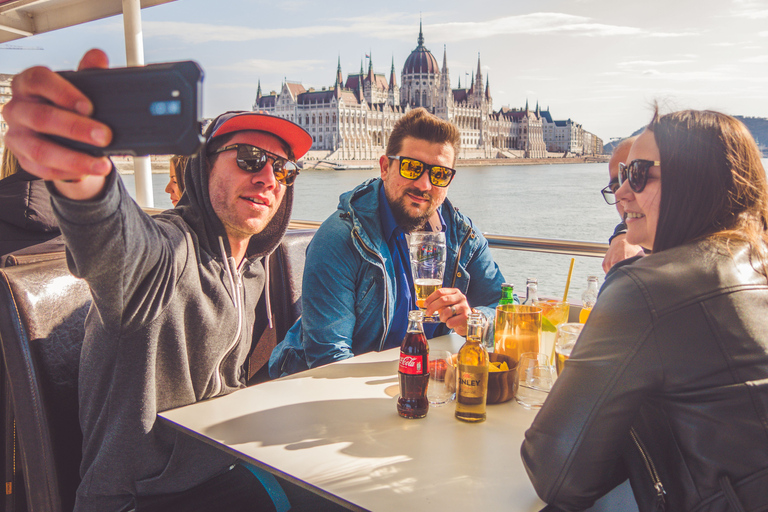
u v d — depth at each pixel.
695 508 0.73
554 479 0.76
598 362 0.76
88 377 1.09
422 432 0.98
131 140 0.49
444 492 0.78
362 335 1.62
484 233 2.31
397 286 1.66
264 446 0.92
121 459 1.08
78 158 0.50
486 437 0.96
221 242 1.22
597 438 0.75
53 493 1.21
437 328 1.75
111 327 0.95
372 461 0.87
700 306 0.73
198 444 1.15
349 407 1.09
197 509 1.15
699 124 0.83
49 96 0.48
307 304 1.55
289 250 2.06
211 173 1.22
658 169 0.88
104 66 0.54
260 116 1.23
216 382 1.23
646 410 0.79
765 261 0.79
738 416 0.70
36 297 1.22
